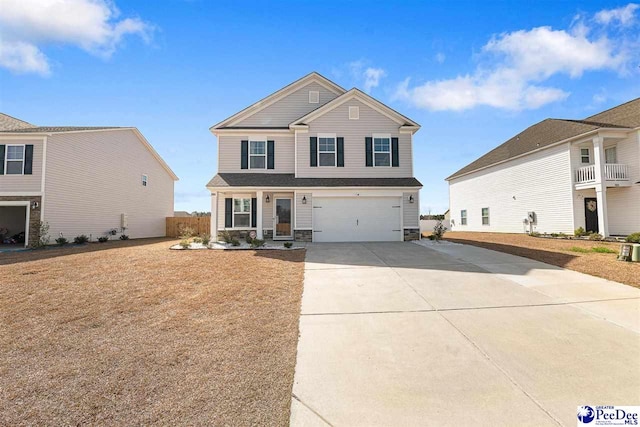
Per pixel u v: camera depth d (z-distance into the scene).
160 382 3.15
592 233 15.32
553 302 5.73
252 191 15.26
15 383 3.12
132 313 5.17
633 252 8.81
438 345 4.10
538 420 2.65
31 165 15.82
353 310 5.43
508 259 9.70
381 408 2.81
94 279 7.37
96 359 3.64
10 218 19.09
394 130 16.23
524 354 3.83
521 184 20.14
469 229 25.84
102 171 19.52
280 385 3.15
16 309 5.32
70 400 2.84
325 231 15.03
